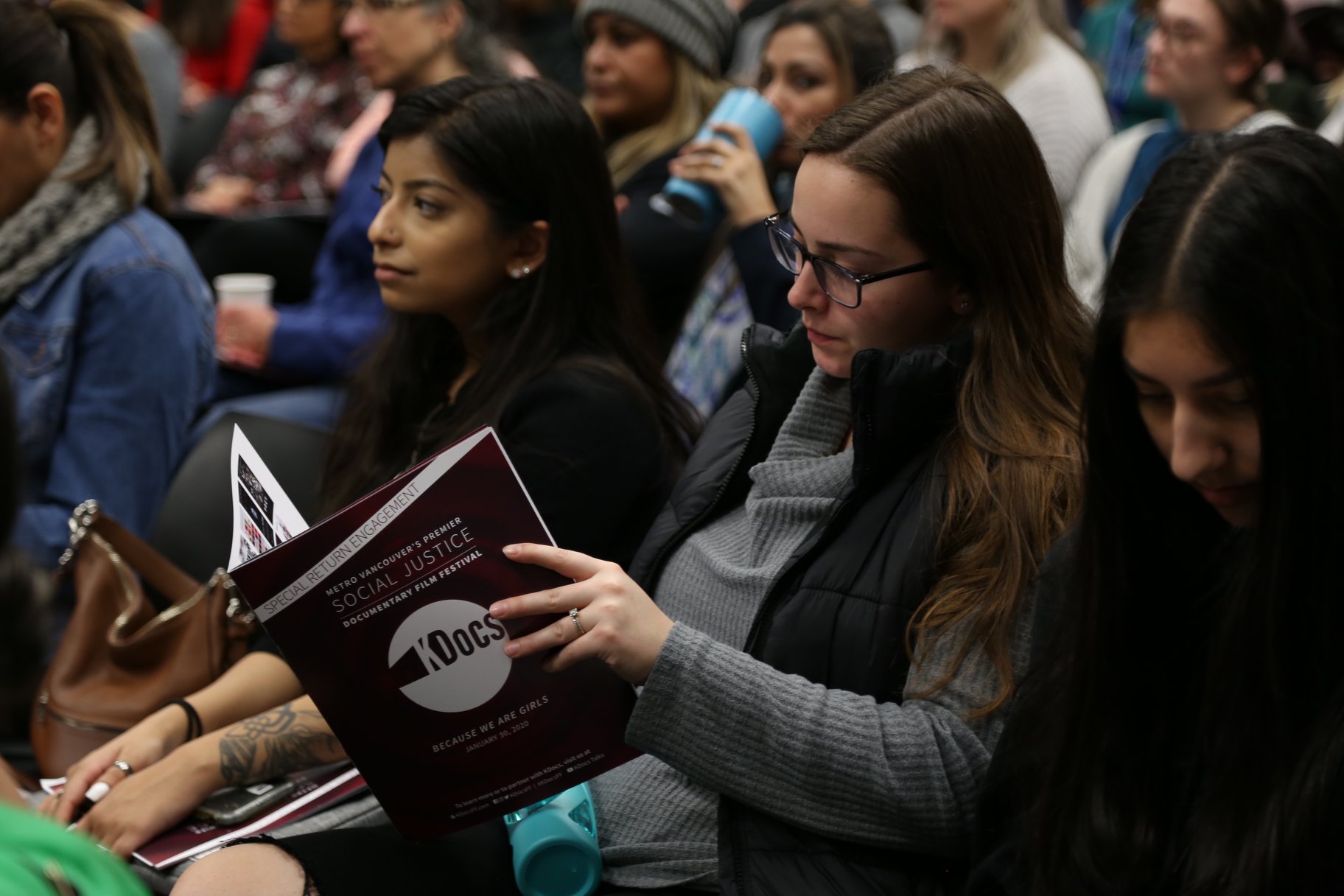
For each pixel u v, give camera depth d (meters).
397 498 1.91
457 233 2.76
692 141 3.70
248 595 1.91
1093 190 4.68
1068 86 4.84
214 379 4.02
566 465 2.64
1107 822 1.68
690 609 2.34
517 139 2.73
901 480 2.17
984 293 2.18
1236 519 1.55
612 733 2.04
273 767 2.54
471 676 1.98
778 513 2.29
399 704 1.98
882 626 2.07
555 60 6.76
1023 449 2.06
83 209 3.44
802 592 2.14
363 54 4.70
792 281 3.46
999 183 2.16
